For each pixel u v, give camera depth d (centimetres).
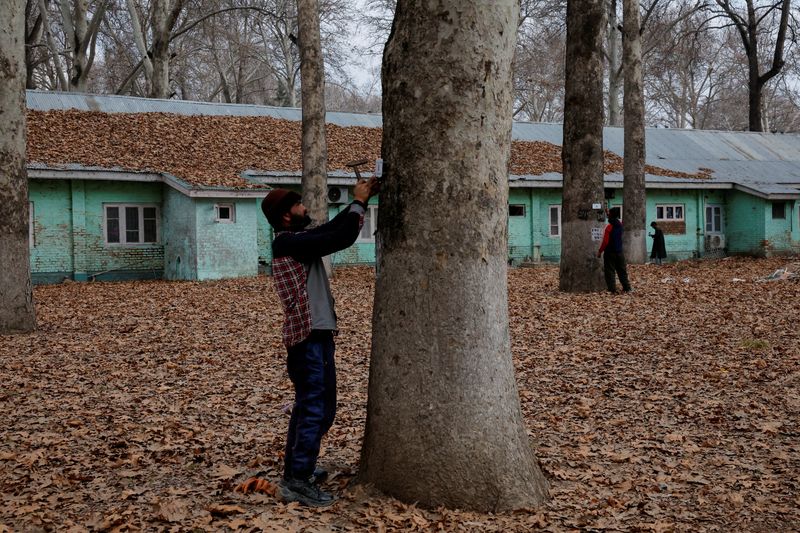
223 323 1291
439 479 438
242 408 732
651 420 680
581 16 1588
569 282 1653
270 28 4650
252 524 421
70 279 2339
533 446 596
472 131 437
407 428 444
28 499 480
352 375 868
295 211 472
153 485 509
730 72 5512
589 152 1616
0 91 1186
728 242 3416
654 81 5975
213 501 467
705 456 578
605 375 859
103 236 2392
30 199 2281
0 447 601
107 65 4916
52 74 4766
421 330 441
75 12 3178
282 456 566
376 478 454
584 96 1598
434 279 440
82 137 2445
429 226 439
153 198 2470
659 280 1962
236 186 2314
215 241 2314
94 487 506
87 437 633
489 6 436
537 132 3466
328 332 464
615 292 1611
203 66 5991
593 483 511
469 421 439
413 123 439
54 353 1024
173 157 2458
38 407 735
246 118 2905
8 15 1196
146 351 1038
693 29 4034
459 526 414
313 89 1984
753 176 3428
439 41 433
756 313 1288
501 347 454
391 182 450
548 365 916
